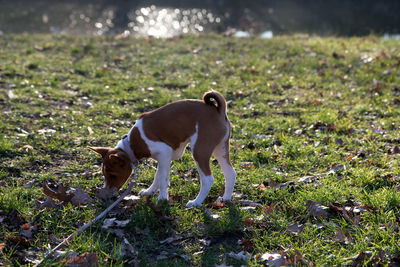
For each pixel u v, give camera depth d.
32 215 4.82
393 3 28.92
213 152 5.13
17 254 4.18
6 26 21.56
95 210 4.98
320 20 24.50
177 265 4.11
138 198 5.15
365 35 18.58
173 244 4.45
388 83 10.07
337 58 12.20
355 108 8.61
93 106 8.64
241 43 14.69
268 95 9.52
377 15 25.97
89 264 4.04
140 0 31.30
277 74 11.08
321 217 4.86
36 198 5.21
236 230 4.67
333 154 6.59
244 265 4.12
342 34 19.53
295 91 9.82
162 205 4.83
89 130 7.26
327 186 5.45
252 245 4.45
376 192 5.31
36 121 7.68
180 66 11.80
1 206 4.88
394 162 6.18
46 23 23.06
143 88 9.89
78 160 6.35
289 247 4.36
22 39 15.02
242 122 7.97
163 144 4.76
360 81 10.31
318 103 9.00
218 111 4.91
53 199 5.16
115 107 8.62
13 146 6.51
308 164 6.29
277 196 5.39
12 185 5.49
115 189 5.05
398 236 4.44
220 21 24.61
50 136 7.02
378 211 4.89
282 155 6.59
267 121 8.05
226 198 5.24
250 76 10.80
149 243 4.45
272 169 6.15
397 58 11.85
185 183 5.71
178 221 4.77
